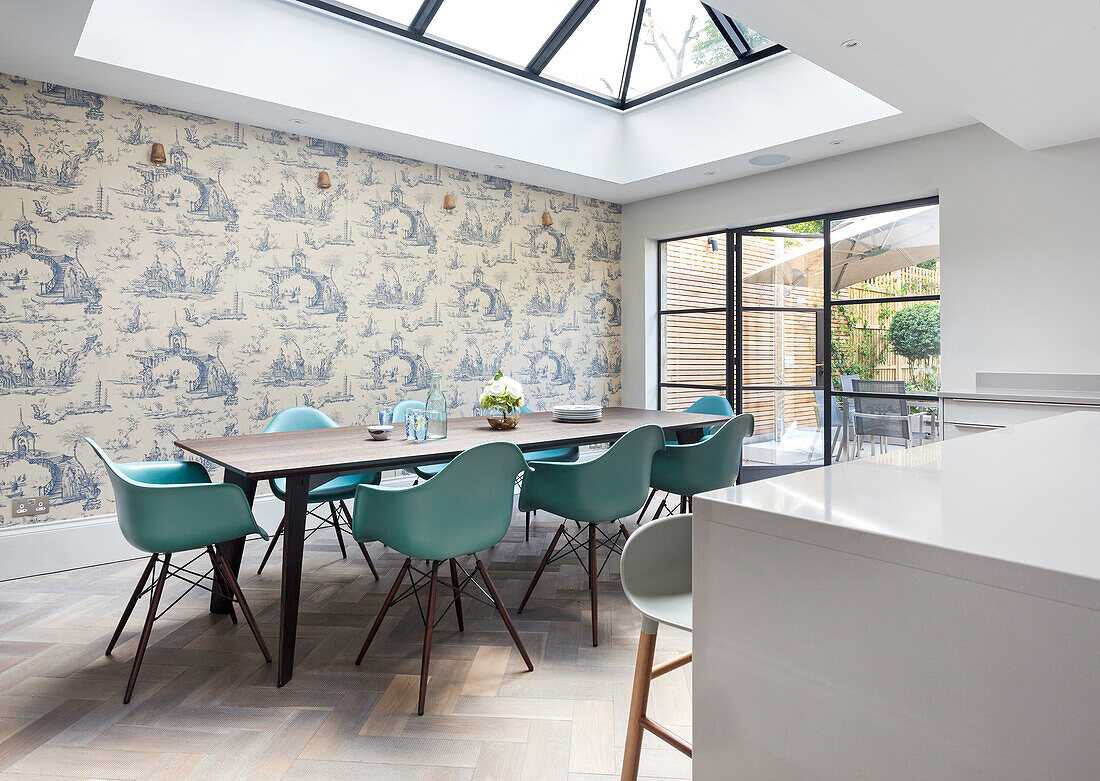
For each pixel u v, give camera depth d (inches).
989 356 159.3
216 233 159.8
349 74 159.8
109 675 92.8
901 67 106.8
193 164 155.9
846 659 27.2
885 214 186.4
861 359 193.3
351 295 182.4
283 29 148.9
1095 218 143.7
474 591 125.3
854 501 31.4
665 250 243.9
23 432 136.6
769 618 30.0
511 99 189.9
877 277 188.7
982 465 40.7
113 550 145.9
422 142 177.9
